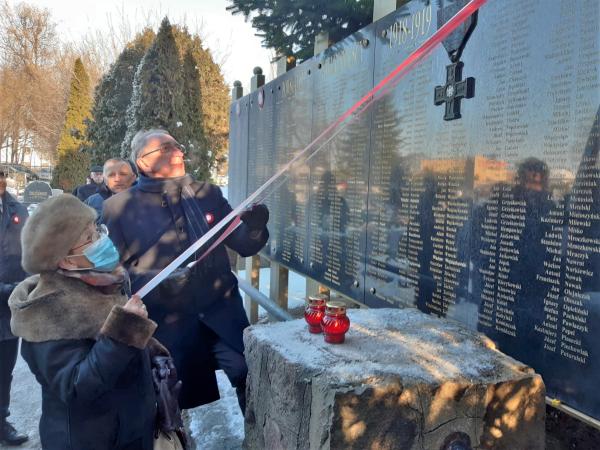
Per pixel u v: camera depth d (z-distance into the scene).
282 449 1.88
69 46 28.20
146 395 1.78
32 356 1.61
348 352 1.89
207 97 17.11
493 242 2.18
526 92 2.02
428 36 2.66
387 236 3.02
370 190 3.23
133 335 1.50
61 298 1.58
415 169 2.76
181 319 2.94
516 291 2.05
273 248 5.13
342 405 1.56
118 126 13.77
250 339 2.19
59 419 1.65
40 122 30.77
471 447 1.65
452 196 2.46
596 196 1.71
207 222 3.00
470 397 1.64
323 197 3.93
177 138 9.83
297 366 1.78
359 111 3.29
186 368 2.97
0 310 3.40
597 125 1.71
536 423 1.70
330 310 2.01
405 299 2.83
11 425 3.58
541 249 1.93
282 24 4.39
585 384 1.74
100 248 1.64
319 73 4.07
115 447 1.70
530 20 2.00
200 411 3.88
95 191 5.82
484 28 2.25
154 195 2.99
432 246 2.60
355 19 4.08
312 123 4.20
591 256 1.73
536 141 1.96
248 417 2.22
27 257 1.56
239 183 6.45
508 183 2.10
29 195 15.54
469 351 1.90
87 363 1.49
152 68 9.63
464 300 2.36
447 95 2.46
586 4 1.76
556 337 1.86
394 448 1.60
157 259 2.90
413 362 1.79
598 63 1.71
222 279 3.03
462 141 2.39
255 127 5.75
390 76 2.06
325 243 3.89
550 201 1.90
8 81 32.72
